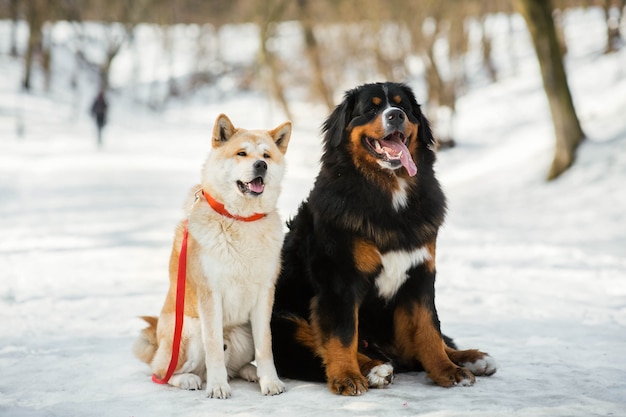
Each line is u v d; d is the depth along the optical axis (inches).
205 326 181.6
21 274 384.5
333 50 1428.4
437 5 1163.9
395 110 192.7
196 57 2395.4
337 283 189.0
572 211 610.2
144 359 202.4
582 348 225.5
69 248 467.5
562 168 725.3
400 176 195.2
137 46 2755.9
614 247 470.6
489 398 170.4
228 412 162.2
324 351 188.7
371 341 205.6
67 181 847.1
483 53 1608.0
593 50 1427.2
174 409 165.3
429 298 195.5
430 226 195.8
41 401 172.6
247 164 182.2
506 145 1022.4
